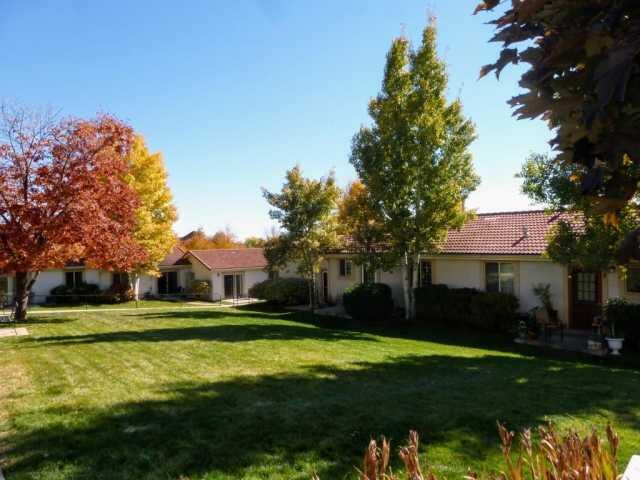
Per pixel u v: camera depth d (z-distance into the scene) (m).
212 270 36.22
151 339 13.26
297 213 23.03
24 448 5.34
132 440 5.55
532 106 1.72
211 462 4.98
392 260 18.69
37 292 32.84
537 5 1.63
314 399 7.29
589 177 1.58
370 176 18.34
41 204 16.31
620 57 1.27
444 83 17.70
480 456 5.12
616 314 13.84
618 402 7.41
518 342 15.42
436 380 8.87
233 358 10.62
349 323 20.12
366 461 2.22
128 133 18.81
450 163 17.98
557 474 2.15
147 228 30.27
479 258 18.70
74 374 8.94
